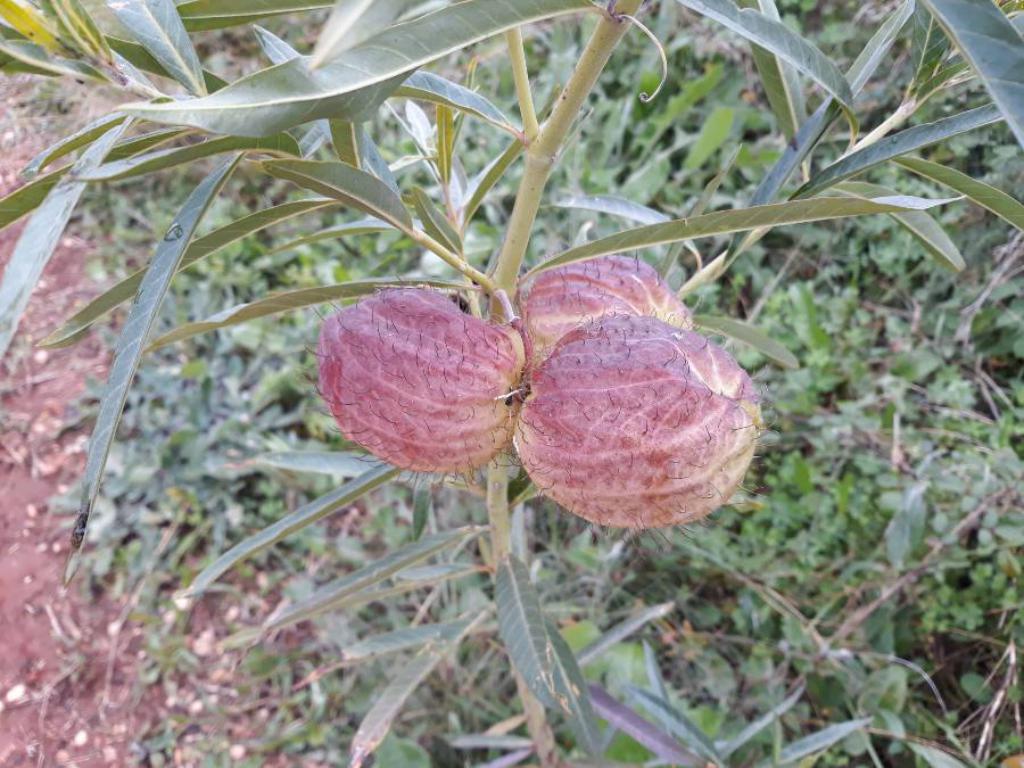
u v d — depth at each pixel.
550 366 0.19
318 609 0.29
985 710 0.41
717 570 0.47
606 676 0.43
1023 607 0.41
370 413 0.19
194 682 0.52
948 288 0.54
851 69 0.25
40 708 0.52
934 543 0.42
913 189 0.54
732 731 0.43
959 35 0.13
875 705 0.41
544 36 0.71
